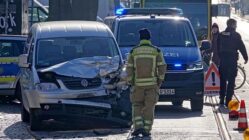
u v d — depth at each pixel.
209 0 56.91
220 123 28.19
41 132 26.36
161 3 56.81
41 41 28.34
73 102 26.41
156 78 24.84
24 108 28.80
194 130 26.31
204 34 56.56
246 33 138.12
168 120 29.38
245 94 40.72
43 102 26.25
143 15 36.50
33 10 68.88
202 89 32.22
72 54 27.98
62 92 26.33
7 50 35.16
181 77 31.92
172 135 25.06
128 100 26.95
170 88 31.77
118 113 26.95
